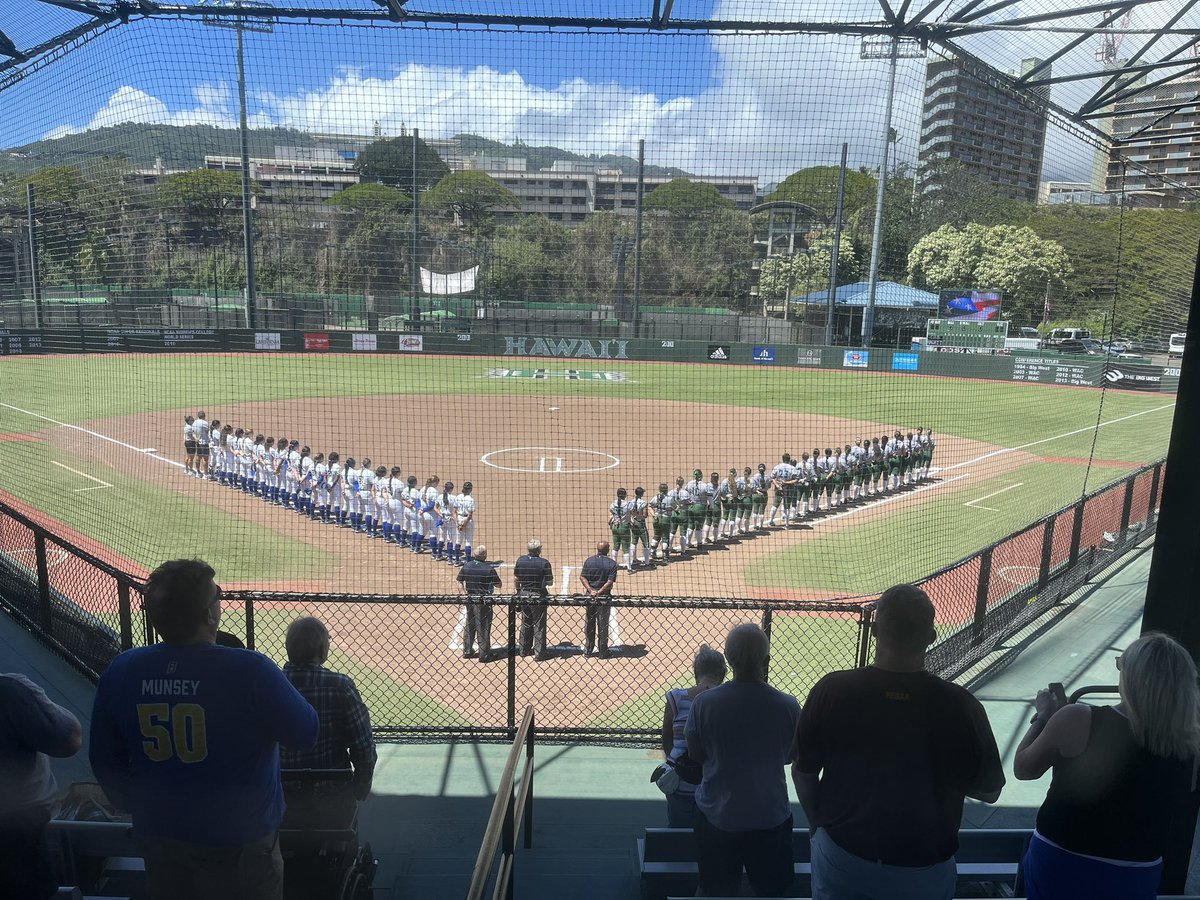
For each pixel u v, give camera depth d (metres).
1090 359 41.69
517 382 39.81
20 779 3.28
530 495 20.47
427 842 5.35
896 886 3.01
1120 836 3.01
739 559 16.38
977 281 50.78
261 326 43.41
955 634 8.88
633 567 15.79
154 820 2.97
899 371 43.59
